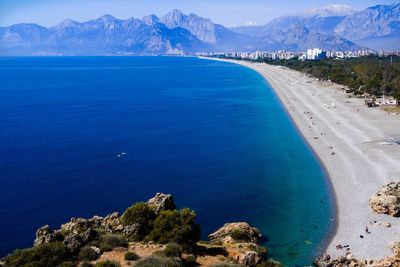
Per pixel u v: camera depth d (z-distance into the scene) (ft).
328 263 177.78
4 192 268.62
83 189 277.44
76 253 145.69
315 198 261.03
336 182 287.07
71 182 290.76
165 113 599.16
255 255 161.48
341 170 311.06
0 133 449.06
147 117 565.53
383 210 227.20
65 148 386.93
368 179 284.41
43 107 651.25
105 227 175.94
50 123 514.68
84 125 504.02
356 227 214.07
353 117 499.92
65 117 561.02
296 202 255.91
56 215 235.40
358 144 377.09
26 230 216.13
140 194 270.05
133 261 140.97
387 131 419.95
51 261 137.28
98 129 479.41
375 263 170.81
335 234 209.15
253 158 357.00
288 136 435.12
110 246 151.53
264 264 158.61
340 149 367.04
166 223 166.40
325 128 455.63
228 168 328.49
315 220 228.02
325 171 313.73
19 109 627.05
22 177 299.58
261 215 237.25
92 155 363.15
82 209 244.42
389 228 209.56
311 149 378.73
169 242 157.28
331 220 226.38
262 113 584.81
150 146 399.03
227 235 196.95
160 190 277.64
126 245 156.97
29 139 422.41
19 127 485.15
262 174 312.71
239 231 194.90
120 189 278.87
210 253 162.40
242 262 158.71
